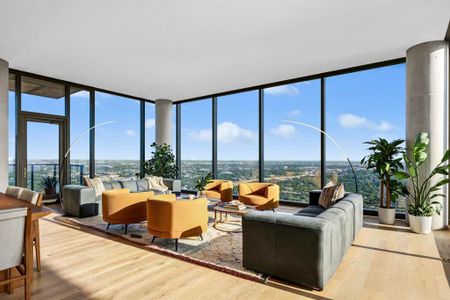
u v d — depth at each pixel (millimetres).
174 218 3121
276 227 2332
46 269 2570
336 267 2457
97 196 5148
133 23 3480
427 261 2785
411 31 3727
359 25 3553
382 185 4414
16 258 1810
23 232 1853
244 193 5270
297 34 3812
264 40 4012
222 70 5379
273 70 5383
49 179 6035
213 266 2621
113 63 4984
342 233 2635
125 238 3541
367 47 4273
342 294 2117
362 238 3561
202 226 3393
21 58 4719
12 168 5480
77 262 2744
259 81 6141
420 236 3650
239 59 4785
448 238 3561
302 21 3439
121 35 3828
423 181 4066
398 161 4184
